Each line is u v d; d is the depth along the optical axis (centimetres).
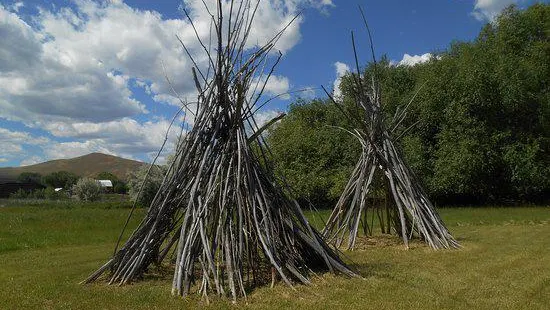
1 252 1166
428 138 2877
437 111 2722
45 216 2181
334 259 793
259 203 728
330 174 2988
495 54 2847
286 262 723
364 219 1254
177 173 755
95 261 1007
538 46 2942
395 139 1212
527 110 2689
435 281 740
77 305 619
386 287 699
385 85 3091
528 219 1783
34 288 717
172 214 771
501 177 2714
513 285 723
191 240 687
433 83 2728
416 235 1235
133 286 709
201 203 715
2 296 673
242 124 762
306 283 699
